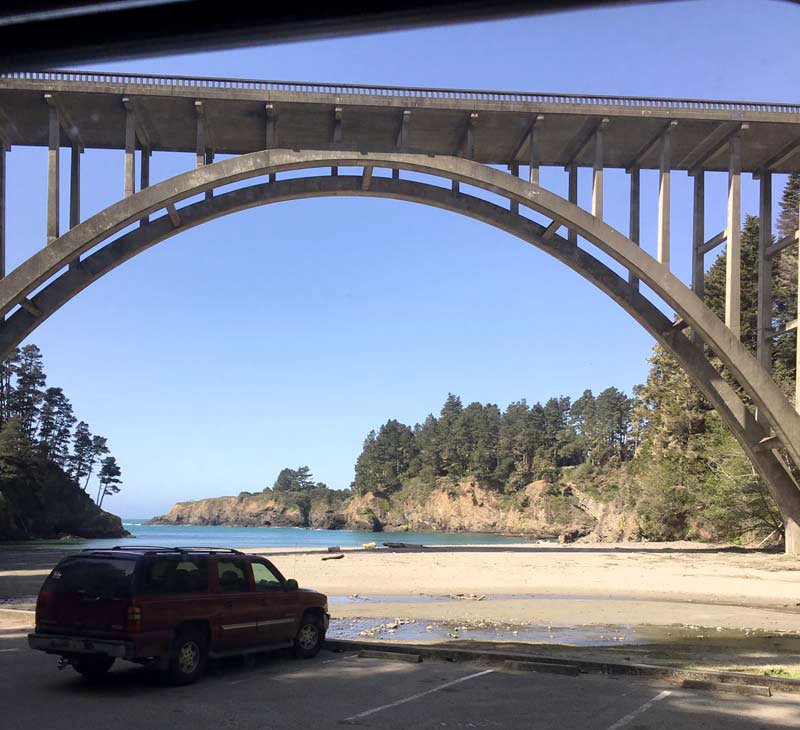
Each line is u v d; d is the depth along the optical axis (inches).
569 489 6678.2
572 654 481.4
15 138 1413.6
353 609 751.1
